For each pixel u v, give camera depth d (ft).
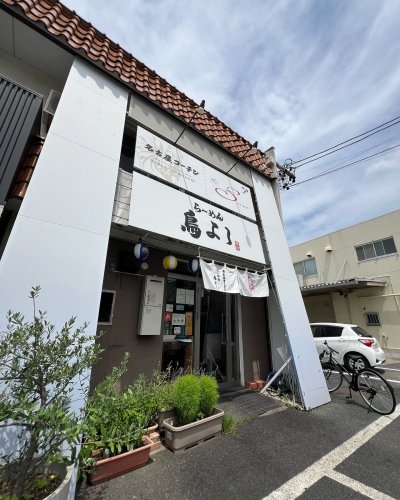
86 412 6.52
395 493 7.22
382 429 11.42
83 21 13.47
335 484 7.61
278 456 9.10
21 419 5.35
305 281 54.95
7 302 6.87
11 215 10.46
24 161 9.74
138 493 7.05
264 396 15.89
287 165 25.07
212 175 16.78
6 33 10.93
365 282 37.76
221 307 19.27
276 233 19.45
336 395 16.78
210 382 10.78
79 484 7.20
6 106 8.58
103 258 9.11
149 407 9.88
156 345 14.12
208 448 9.53
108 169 10.56
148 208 11.99
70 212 8.89
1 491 5.25
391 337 38.42
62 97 10.49
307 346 16.15
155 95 14.92
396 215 42.19
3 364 5.45
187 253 16.66
